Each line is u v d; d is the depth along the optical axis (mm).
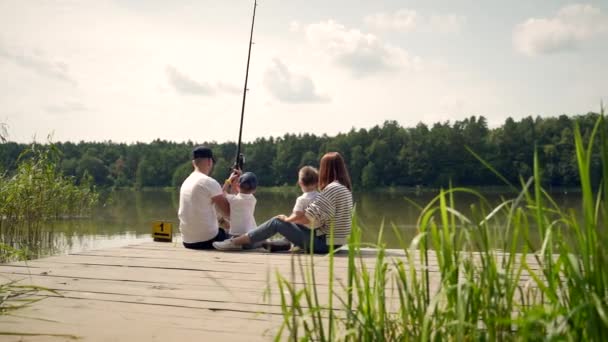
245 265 3387
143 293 2613
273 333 1931
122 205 21016
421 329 1254
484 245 1199
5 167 6867
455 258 1229
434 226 1271
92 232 8281
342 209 3725
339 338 1279
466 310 1195
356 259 3453
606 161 999
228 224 4508
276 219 3857
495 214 1232
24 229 6938
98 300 2473
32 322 2117
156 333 1970
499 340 1192
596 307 1004
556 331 1026
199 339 1894
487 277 1191
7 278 2982
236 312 2250
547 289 1151
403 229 10383
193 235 4117
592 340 1055
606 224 1020
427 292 1299
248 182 4152
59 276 3051
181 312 2260
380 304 1313
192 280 2924
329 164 3873
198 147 4250
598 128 1049
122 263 3488
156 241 4680
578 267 1072
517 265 2650
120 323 2102
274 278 2949
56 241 7121
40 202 7023
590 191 1061
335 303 2330
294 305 1298
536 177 1143
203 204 4109
